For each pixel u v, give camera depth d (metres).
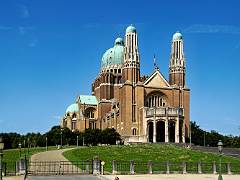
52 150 148.38
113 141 192.88
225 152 124.50
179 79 198.75
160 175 74.00
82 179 65.75
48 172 75.56
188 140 192.62
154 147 138.12
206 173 79.88
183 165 80.06
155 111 178.50
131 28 196.50
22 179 64.25
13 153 135.00
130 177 69.19
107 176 70.50
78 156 113.56
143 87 190.38
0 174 54.53
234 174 80.06
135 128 187.25
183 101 196.75
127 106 188.38
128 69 193.00
